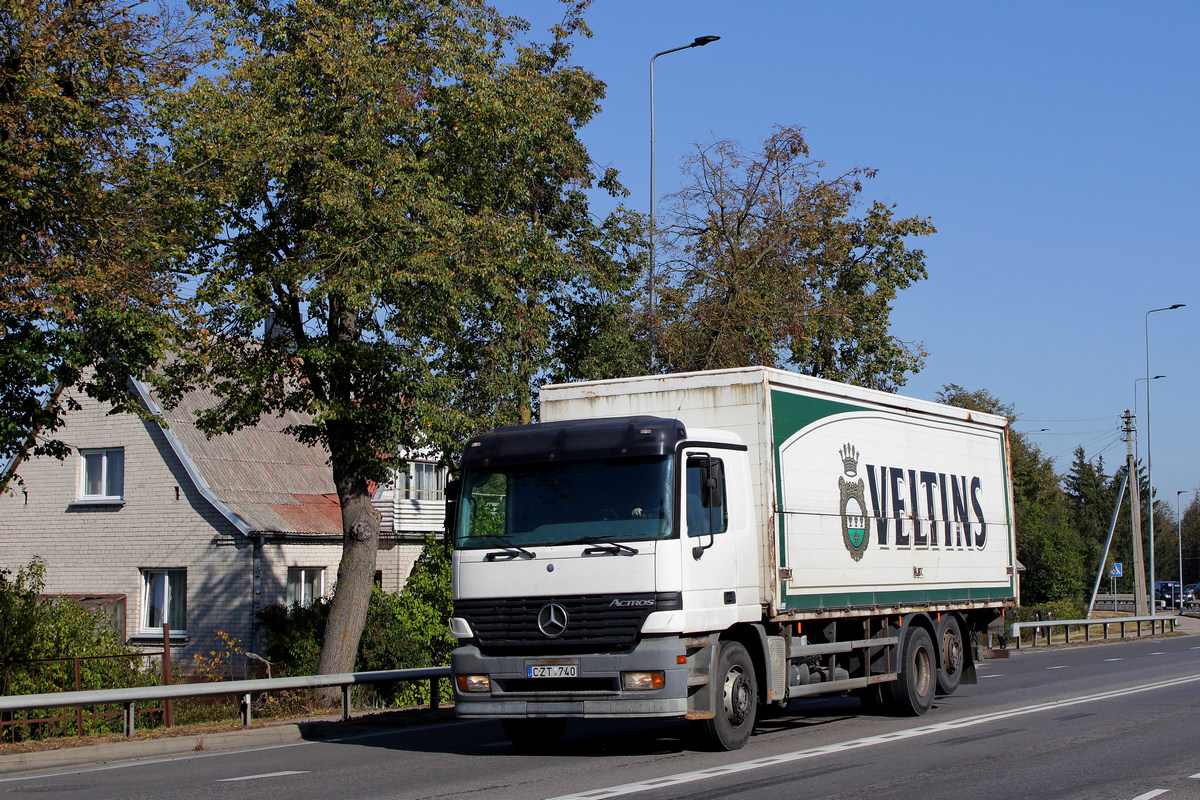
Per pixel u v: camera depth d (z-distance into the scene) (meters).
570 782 9.48
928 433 15.80
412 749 12.19
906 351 31.92
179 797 9.01
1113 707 15.52
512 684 10.72
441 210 17.53
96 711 16.27
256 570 25.97
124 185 16.02
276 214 18.11
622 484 10.73
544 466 11.08
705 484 10.90
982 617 17.25
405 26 18.12
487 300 19.27
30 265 14.68
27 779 10.30
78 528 28.12
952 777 9.64
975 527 16.80
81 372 15.97
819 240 28.98
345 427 18.80
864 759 10.68
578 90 24.03
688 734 13.05
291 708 18.22
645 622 10.28
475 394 20.88
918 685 14.76
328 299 17.92
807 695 12.48
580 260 23.08
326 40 17.05
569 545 10.64
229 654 24.92
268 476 28.98
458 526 11.21
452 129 18.94
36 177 14.81
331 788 9.37
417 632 23.23
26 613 17.31
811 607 12.41
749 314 26.66
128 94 15.74
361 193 17.06
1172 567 131.88
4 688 16.19
